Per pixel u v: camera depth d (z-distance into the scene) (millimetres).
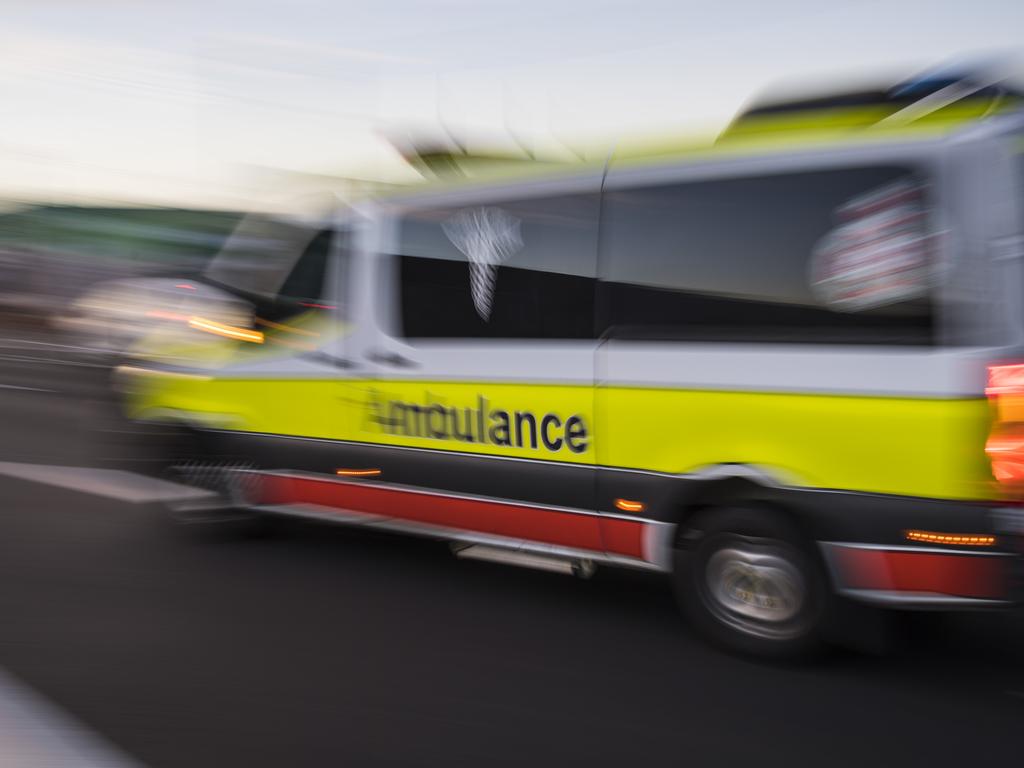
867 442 3404
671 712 3334
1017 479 3219
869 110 3527
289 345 4953
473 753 3021
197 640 3926
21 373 12164
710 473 3734
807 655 3682
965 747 3102
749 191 3684
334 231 4859
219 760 2953
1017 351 3227
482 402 4305
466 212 4426
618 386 3939
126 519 5777
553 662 3764
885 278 3393
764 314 3635
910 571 3379
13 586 4578
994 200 3262
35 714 3240
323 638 3975
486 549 4504
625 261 3959
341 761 2959
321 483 4902
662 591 4652
